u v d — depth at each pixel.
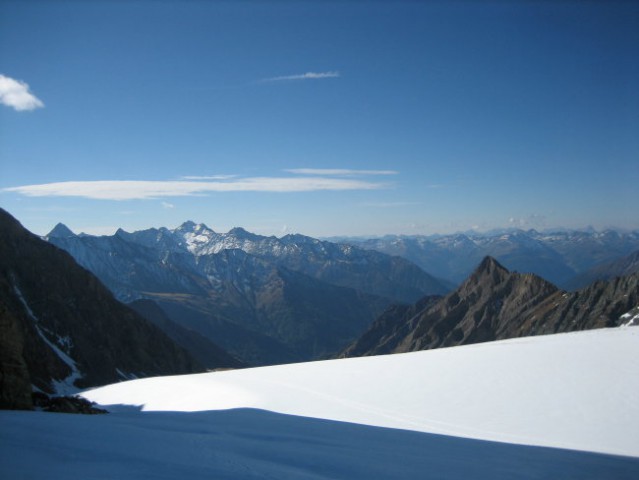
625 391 31.19
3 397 33.50
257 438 25.55
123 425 26.48
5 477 14.98
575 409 29.98
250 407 39.78
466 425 29.97
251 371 59.12
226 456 20.00
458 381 39.31
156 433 24.22
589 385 33.12
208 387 50.31
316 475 18.33
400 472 19.75
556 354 41.12
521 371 38.53
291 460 20.52
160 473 16.47
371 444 25.20
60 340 83.25
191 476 16.44
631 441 25.11
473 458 22.70
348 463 20.67
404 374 44.47
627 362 36.09
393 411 34.72
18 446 18.80
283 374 53.59
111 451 19.09
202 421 32.22
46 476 15.29
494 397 34.34
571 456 23.30
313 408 37.84
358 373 48.12
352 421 33.00
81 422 26.05
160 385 55.69
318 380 47.72
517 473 20.41
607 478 20.22
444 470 20.38
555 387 33.94
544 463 22.06
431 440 26.86
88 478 15.32
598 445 24.94
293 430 29.03
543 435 26.95
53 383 69.06
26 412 29.73
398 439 26.98
